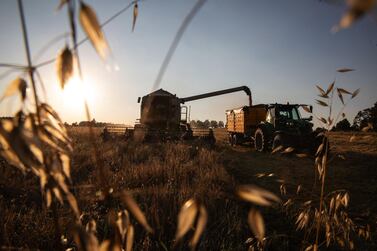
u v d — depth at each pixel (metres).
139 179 6.36
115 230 0.74
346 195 1.85
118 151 8.33
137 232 3.63
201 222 0.47
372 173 8.94
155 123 17.30
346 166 10.25
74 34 0.49
